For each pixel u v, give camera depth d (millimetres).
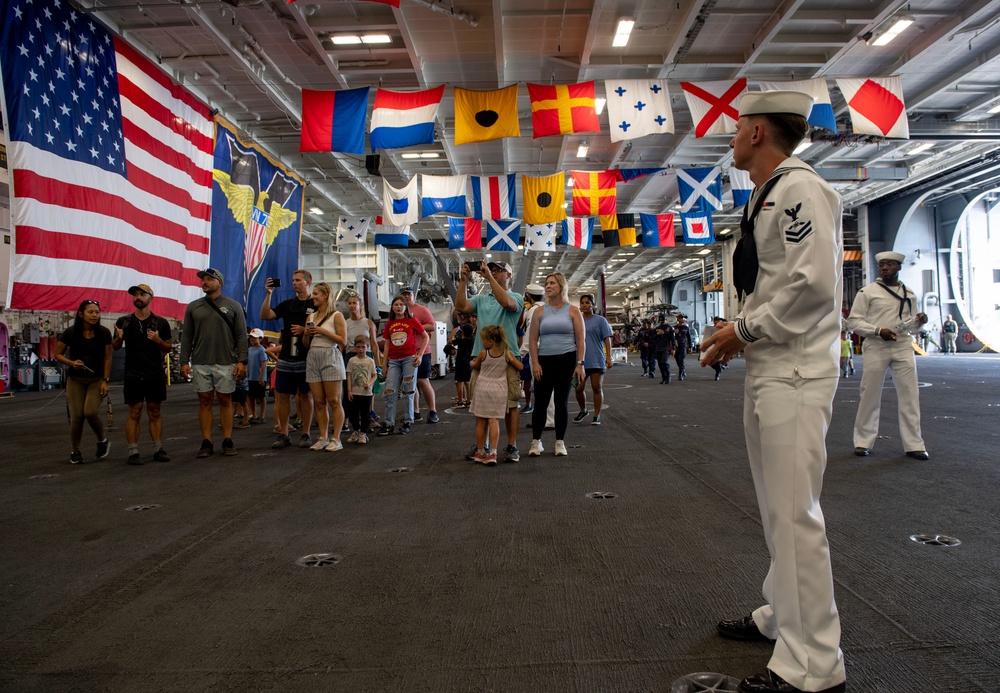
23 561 2893
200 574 2686
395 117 10695
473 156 19375
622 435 6551
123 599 2420
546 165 20391
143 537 3254
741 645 1933
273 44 12312
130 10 10766
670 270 48594
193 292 10914
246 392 8164
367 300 12055
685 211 15836
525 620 2156
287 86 14195
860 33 12297
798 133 1759
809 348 1614
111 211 8641
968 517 3275
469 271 5461
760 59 13344
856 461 4836
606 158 19781
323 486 4395
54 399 14898
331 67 12922
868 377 5039
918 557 2684
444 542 3068
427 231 29453
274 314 6363
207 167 11492
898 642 1916
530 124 16688
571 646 1953
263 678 1792
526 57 13023
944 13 12102
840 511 3436
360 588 2488
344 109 10648
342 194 23031
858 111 11055
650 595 2350
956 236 28328
